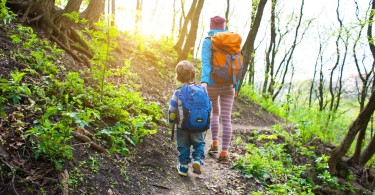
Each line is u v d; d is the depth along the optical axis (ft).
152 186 12.39
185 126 13.11
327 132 40.24
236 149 20.35
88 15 24.85
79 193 10.05
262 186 15.87
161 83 27.61
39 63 15.16
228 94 16.58
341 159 25.67
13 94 11.31
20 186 9.16
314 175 22.43
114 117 15.26
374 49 34.35
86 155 11.81
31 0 19.52
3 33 16.53
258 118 36.24
